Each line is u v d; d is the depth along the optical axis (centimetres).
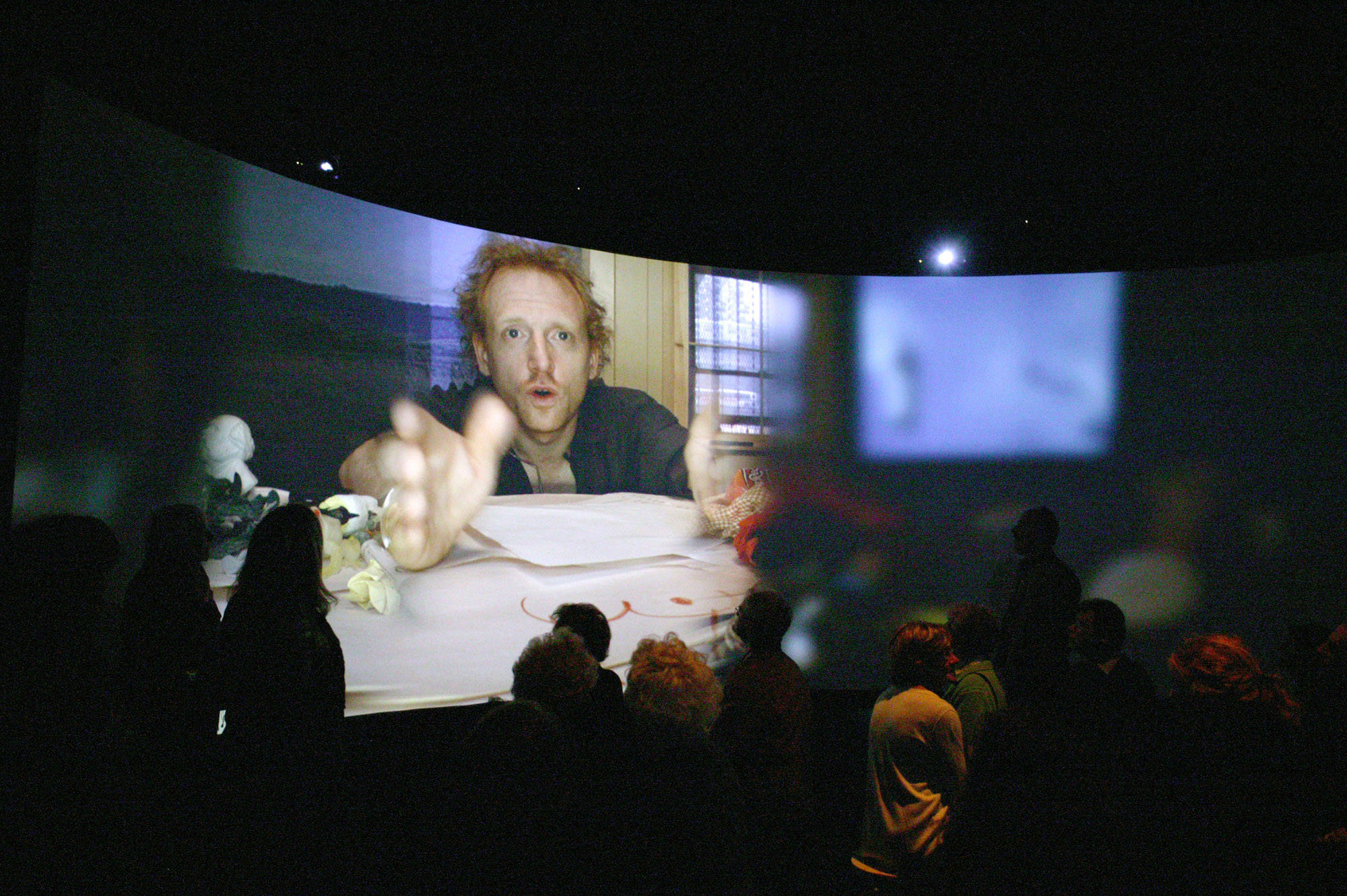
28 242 233
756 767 239
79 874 128
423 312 363
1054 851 137
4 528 225
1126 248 502
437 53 349
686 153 442
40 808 126
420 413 359
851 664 476
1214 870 163
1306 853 156
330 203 334
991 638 277
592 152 421
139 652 190
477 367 381
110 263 259
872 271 499
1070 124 435
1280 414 468
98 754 136
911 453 489
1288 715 181
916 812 231
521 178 401
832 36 366
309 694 190
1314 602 457
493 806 134
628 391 430
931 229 505
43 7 241
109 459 258
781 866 236
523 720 143
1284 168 455
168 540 201
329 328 331
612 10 339
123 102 267
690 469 445
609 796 147
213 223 294
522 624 383
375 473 341
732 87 398
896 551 484
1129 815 145
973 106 419
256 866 174
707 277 458
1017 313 502
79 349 249
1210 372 483
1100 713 188
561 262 412
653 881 141
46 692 134
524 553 388
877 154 459
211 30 293
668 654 174
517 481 390
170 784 169
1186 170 471
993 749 148
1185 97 410
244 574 195
